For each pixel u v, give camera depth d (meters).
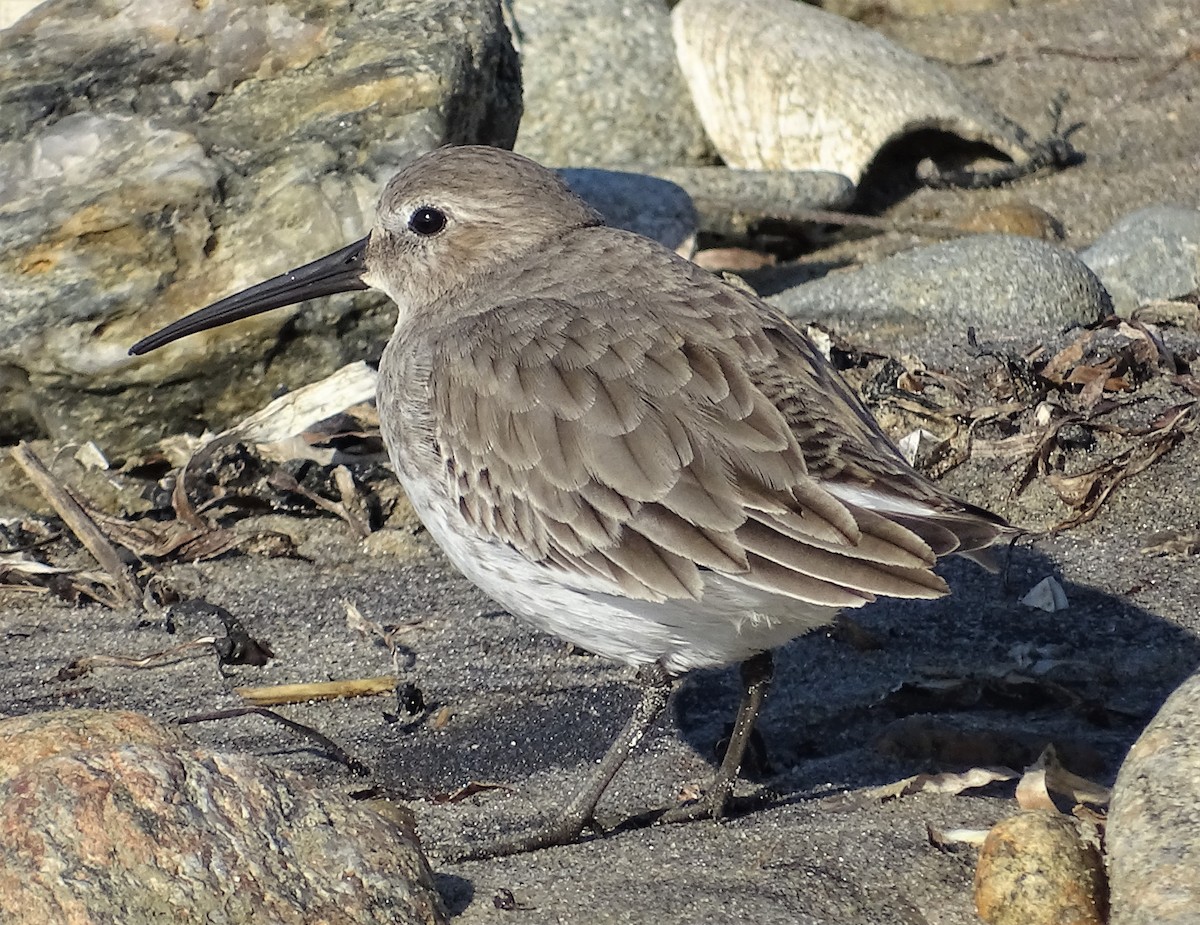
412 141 13.55
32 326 13.09
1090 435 12.60
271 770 7.66
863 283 14.91
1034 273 14.66
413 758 9.88
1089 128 19.91
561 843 8.86
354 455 13.34
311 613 11.69
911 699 10.23
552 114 19.06
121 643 11.37
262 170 13.45
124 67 13.82
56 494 12.57
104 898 6.95
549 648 11.09
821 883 8.07
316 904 7.23
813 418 8.58
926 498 8.34
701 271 9.56
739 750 9.12
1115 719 9.86
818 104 18.81
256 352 13.44
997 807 8.79
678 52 19.58
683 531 8.53
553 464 8.89
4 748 7.54
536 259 9.96
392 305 13.62
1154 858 7.38
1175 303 14.50
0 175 13.45
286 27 13.95
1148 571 11.30
